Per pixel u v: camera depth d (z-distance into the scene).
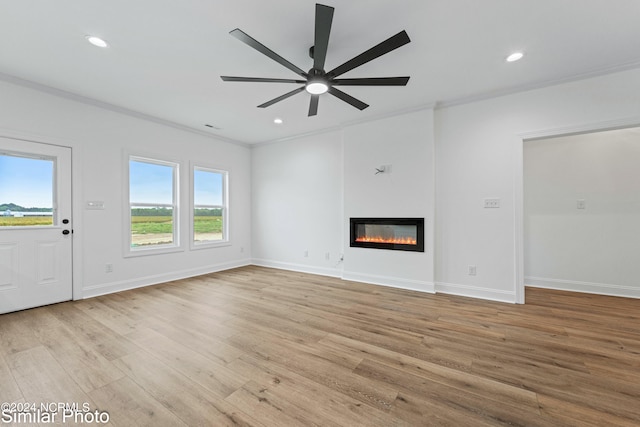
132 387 1.63
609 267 3.48
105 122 3.54
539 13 1.93
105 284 3.55
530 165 3.91
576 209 3.66
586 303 3.15
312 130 4.71
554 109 2.96
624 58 2.52
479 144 3.36
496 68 2.69
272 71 2.74
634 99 2.63
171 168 4.39
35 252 3.02
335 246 4.58
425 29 2.09
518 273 3.16
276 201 5.30
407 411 1.44
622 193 3.42
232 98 3.36
